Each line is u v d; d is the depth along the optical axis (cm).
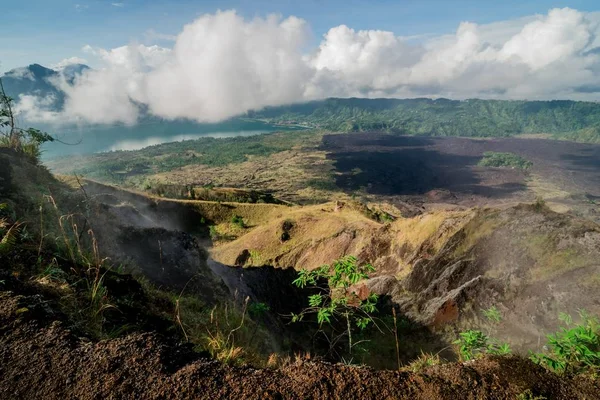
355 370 304
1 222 523
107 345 308
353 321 1422
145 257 992
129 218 1568
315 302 508
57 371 279
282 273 2480
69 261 498
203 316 662
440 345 1395
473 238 1934
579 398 291
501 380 301
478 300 1490
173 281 935
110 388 267
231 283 1844
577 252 1409
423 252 2672
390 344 1403
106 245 848
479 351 454
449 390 287
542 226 1644
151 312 497
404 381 296
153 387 272
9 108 1064
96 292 426
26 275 416
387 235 3372
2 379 270
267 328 1053
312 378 291
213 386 279
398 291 2125
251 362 458
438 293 1802
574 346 354
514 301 1395
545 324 1235
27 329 313
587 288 1241
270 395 273
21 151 1079
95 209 977
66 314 363
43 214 698
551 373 317
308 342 1213
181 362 306
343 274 487
